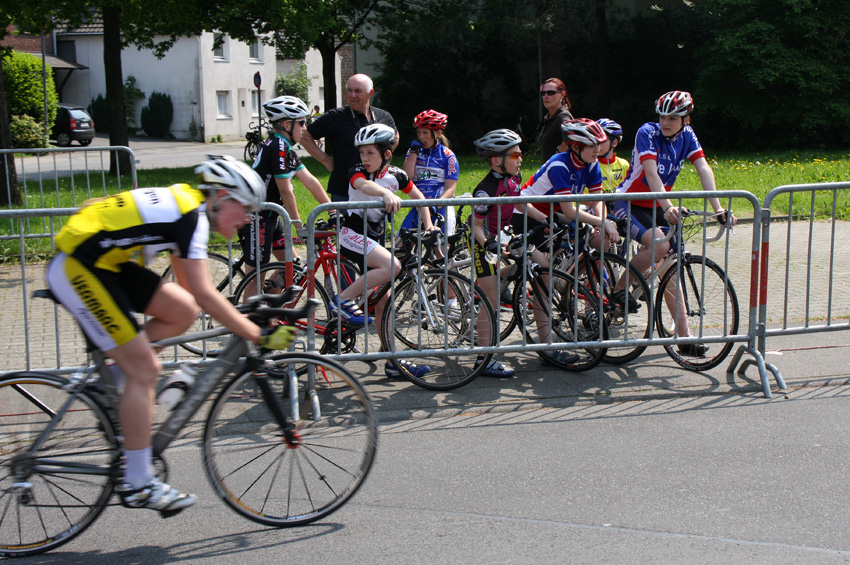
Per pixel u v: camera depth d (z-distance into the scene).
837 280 7.16
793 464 3.68
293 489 3.26
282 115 5.29
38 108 29.62
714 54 22.33
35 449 3.03
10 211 4.16
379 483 3.55
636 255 5.14
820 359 5.15
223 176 2.88
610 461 3.74
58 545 3.01
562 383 4.84
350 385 3.30
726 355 4.92
